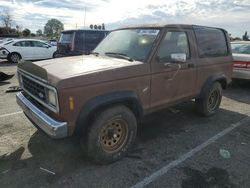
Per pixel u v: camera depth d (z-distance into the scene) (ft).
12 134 14.29
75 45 36.68
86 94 10.14
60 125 9.74
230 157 12.24
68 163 11.46
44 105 10.73
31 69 11.50
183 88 14.64
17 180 10.16
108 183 10.09
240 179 10.47
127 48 13.47
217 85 17.63
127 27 15.08
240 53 26.84
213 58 16.78
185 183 10.14
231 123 16.81
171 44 13.52
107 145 11.35
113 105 11.25
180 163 11.62
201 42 15.80
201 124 16.55
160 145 13.42
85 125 10.43
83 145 11.08
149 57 12.36
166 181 10.27
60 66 11.50
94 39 37.99
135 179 10.39
